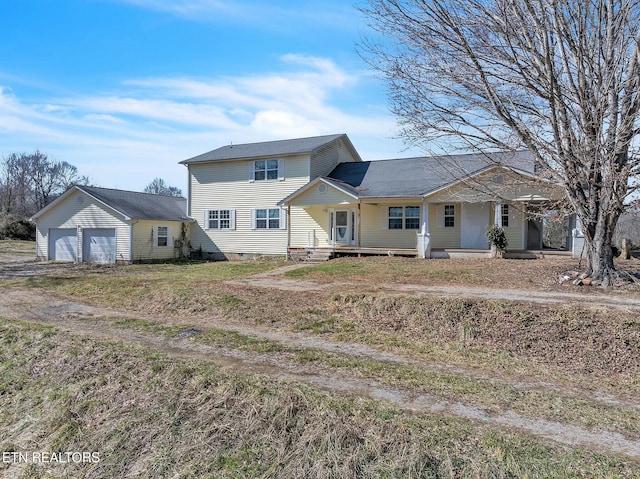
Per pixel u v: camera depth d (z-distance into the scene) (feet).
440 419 13.79
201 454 13.93
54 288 43.09
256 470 12.95
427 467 11.87
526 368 19.36
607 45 28.76
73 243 74.74
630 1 27.50
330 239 66.74
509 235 56.44
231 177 74.64
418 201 58.85
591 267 33.30
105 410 17.10
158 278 45.52
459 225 59.47
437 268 44.11
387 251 58.59
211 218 76.48
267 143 80.74
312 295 33.06
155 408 16.51
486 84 29.14
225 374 17.97
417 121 33.45
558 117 30.73
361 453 12.66
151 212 75.00
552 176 32.17
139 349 21.84
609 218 31.73
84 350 22.25
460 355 21.27
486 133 32.58
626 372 18.66
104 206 71.36
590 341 21.31
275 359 20.42
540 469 11.28
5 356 23.41
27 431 16.94
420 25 30.12
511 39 29.53
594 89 29.25
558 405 14.98
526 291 31.27
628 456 11.67
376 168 70.74
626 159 30.45
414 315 26.73
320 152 71.05
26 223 130.72
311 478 12.35
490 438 12.56
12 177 185.47
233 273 50.31
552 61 29.14
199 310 31.71
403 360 20.38
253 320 28.48
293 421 14.44
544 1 28.40
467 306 26.35
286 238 70.18
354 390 16.34
